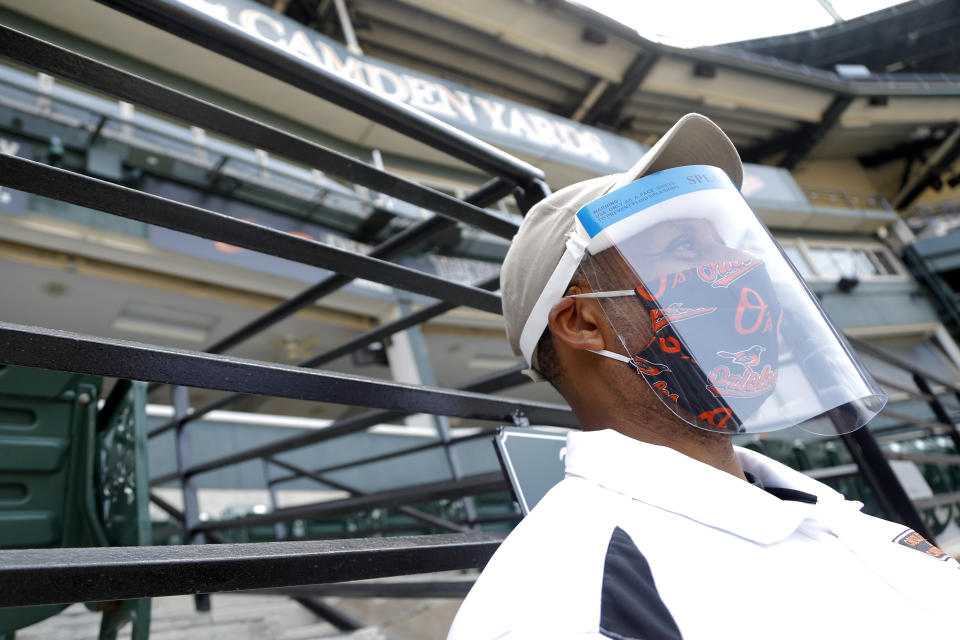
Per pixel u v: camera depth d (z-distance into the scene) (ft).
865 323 60.44
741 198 2.23
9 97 23.15
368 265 3.56
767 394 1.92
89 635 9.99
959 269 66.74
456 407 3.29
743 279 2.00
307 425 25.49
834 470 8.57
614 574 1.36
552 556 1.46
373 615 13.39
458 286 3.93
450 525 11.70
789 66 62.59
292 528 23.11
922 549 1.85
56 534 5.49
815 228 66.54
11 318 28.22
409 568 2.30
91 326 30.25
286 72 3.39
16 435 5.49
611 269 2.04
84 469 5.74
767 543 1.50
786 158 74.84
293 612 12.88
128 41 29.94
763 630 1.31
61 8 27.96
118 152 25.90
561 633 1.26
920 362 63.26
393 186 3.76
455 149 3.98
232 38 3.19
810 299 2.17
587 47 52.24
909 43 69.41
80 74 2.84
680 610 1.31
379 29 47.85
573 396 2.20
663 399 1.93
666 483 1.61
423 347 33.65
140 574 1.72
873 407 2.18
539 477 3.34
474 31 49.98
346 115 36.47
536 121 46.62
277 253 3.30
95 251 25.39
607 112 62.03
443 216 4.08
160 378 2.15
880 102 69.21
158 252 26.68
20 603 1.53
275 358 37.55
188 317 31.14
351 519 24.47
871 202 76.89
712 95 61.72
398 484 27.07
